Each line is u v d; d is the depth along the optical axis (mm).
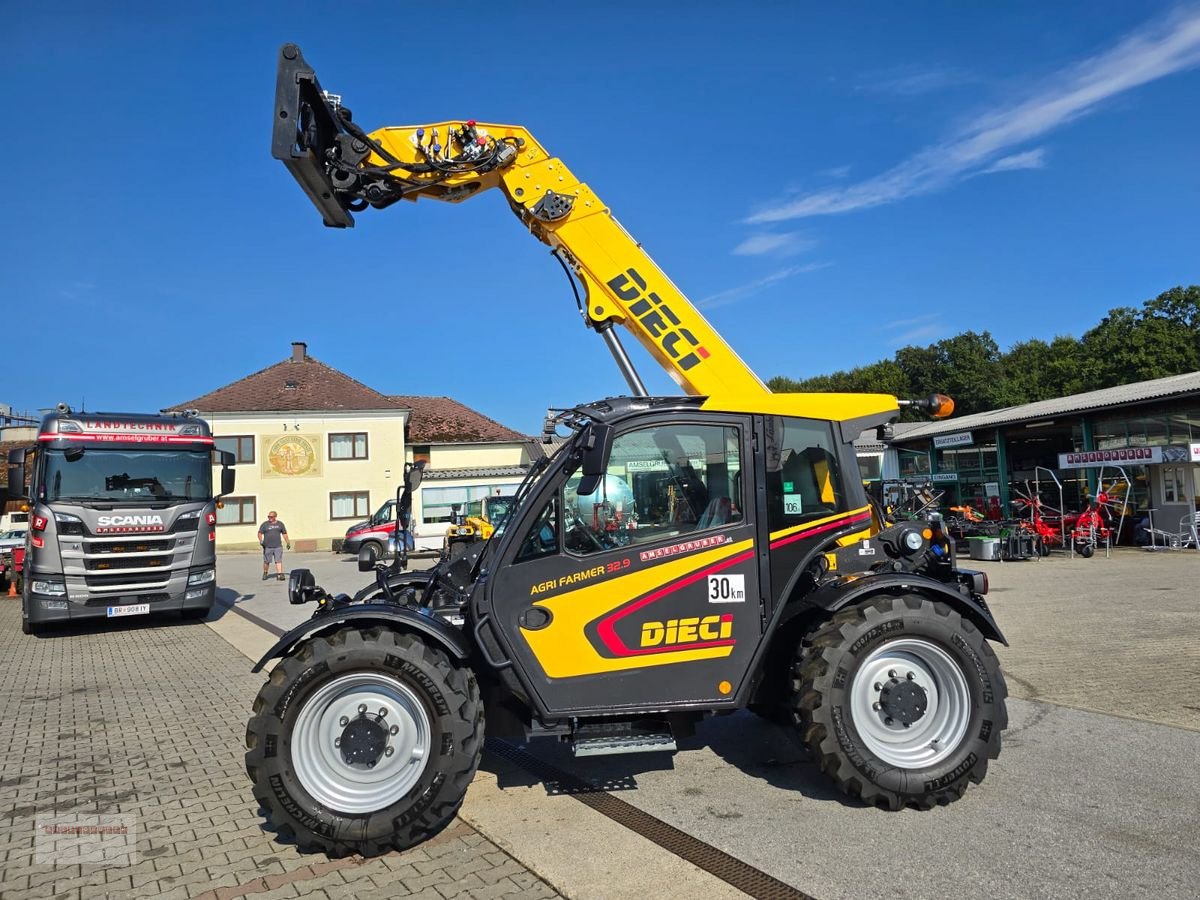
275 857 3773
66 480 10695
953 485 27109
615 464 4258
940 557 4695
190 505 11188
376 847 3709
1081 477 21000
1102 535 18719
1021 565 16312
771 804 4172
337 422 35469
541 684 4043
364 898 3301
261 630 11070
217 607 13961
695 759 4961
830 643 4043
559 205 5234
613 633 4137
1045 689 6270
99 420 11078
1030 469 24578
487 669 4336
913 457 28578
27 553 10578
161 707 6840
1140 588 11945
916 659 4188
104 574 10523
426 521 34562
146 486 11117
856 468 4586
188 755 5453
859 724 4086
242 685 7664
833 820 3928
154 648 9906
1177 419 18344
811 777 4578
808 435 4527
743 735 5453
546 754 5156
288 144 4734
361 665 3795
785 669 4434
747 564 4273
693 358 5168
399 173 5156
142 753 5520
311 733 3824
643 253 5301
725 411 4391
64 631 11422
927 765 4016
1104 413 19828
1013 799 4102
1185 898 3062
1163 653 7391
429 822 3721
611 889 3283
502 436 39781
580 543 4168
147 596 10836
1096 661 7160
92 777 5016
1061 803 4027
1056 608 10352
